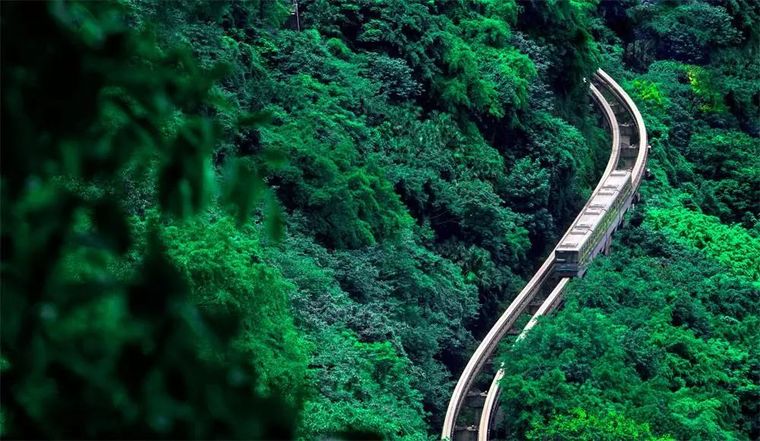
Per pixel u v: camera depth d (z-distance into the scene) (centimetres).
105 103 473
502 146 8075
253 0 6881
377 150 7169
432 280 6469
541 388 5588
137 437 448
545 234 7812
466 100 7744
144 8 4912
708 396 6138
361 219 6438
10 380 444
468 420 6025
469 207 7225
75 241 461
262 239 5444
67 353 446
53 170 456
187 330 462
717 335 6900
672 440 5309
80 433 445
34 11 450
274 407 466
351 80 7331
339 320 5434
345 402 4703
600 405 5488
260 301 3956
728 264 8131
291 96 6744
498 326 6631
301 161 6266
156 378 452
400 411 5081
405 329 6000
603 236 7875
